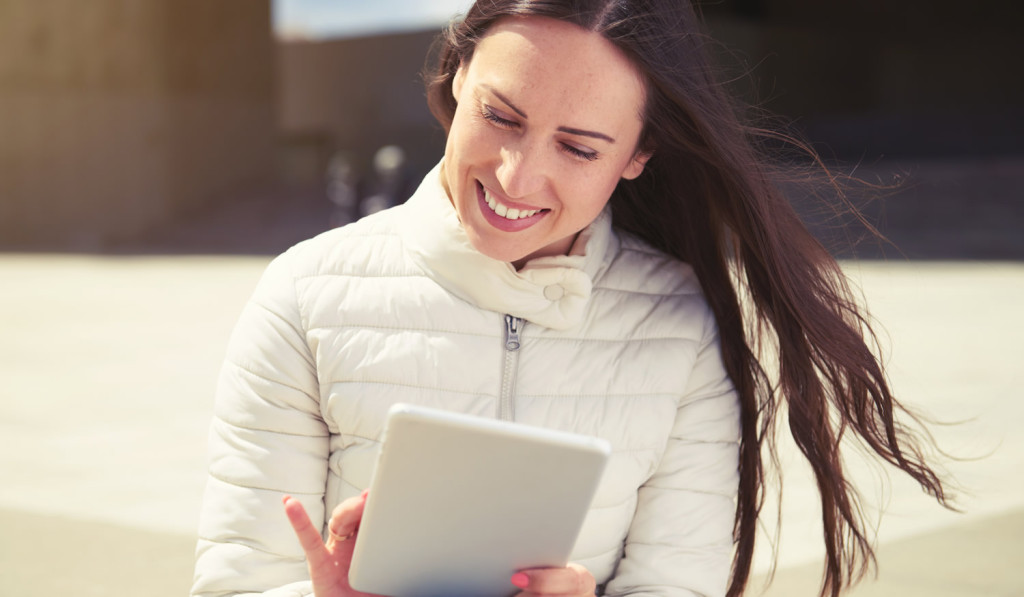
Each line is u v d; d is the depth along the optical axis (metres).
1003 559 3.71
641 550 1.76
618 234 1.91
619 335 1.76
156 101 25.92
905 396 6.43
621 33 1.49
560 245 1.74
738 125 1.72
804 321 1.84
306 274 1.72
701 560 1.75
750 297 1.93
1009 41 34.19
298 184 28.09
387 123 32.38
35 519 4.40
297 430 1.68
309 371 1.69
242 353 1.70
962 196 20.08
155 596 3.56
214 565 1.63
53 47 25.70
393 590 1.40
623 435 1.71
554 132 1.49
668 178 1.88
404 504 1.33
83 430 6.09
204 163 26.89
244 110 27.61
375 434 1.64
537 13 1.47
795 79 33.00
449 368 1.66
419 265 1.70
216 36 26.98
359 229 1.76
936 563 3.66
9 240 25.94
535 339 1.70
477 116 1.52
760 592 3.42
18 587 3.62
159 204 25.98
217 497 1.67
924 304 10.73
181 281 14.91
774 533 4.07
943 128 30.70
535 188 1.50
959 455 5.10
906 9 35.03
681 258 1.93
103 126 25.77
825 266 1.86
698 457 1.80
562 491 1.35
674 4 1.61
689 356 1.80
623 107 1.53
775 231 1.79
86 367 8.12
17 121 25.81
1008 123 30.80
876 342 1.98
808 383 1.90
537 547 1.40
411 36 31.88
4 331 10.12
